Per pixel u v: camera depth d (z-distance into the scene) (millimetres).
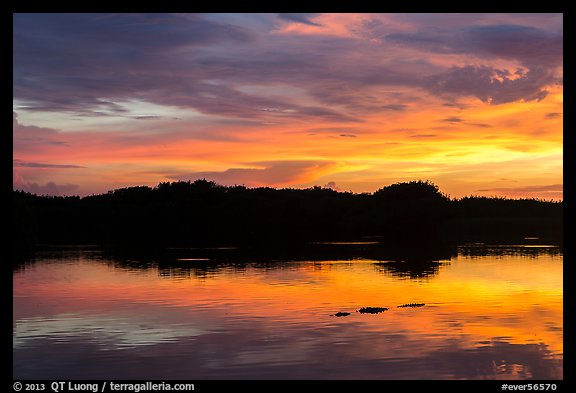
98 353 24922
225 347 25516
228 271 53969
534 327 28703
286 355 24312
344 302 36188
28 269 56750
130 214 154250
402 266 57656
